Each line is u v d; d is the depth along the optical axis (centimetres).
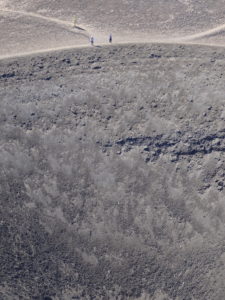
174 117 5728
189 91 5922
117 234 5125
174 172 5434
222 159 5475
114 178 5369
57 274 4869
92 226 5138
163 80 6012
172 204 5294
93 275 4928
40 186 5238
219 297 4922
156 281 4966
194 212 5262
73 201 5228
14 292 4669
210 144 5559
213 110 5781
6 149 5344
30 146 5416
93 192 5291
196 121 5703
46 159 5378
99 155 5466
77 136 5541
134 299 4872
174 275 5000
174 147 5553
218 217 5253
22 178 5241
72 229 5100
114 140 5556
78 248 5025
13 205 5091
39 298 4712
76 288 4841
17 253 4881
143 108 5775
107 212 5212
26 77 5956
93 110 5734
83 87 5897
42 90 5834
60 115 5662
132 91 5888
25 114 5619
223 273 5003
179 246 5119
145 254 5069
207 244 5125
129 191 5325
